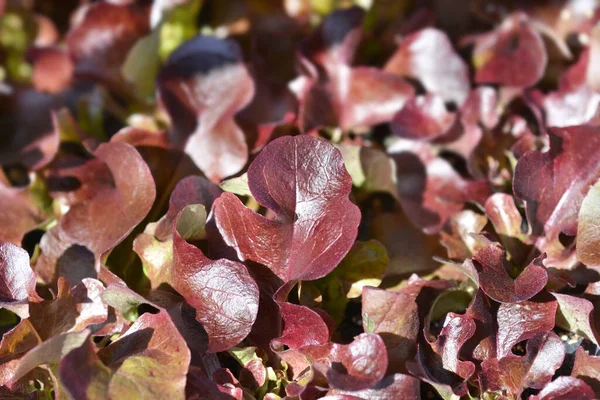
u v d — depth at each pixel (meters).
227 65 0.58
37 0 0.68
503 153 0.58
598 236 0.51
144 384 0.47
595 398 0.48
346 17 0.60
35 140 0.59
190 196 0.52
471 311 0.50
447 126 0.57
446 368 0.49
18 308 0.50
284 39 0.65
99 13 0.63
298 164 0.50
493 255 0.50
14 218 0.56
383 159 0.56
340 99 0.60
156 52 0.63
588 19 0.63
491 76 0.61
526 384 0.49
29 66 0.68
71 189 0.55
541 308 0.50
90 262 0.53
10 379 0.49
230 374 0.49
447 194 0.56
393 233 0.55
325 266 0.48
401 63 0.61
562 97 0.59
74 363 0.46
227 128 0.57
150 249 0.51
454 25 0.66
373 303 0.49
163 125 0.60
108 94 0.63
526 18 0.62
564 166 0.52
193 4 0.64
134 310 0.51
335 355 0.48
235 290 0.49
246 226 0.50
